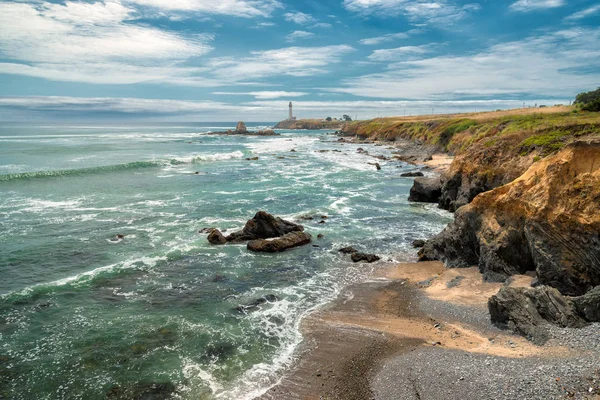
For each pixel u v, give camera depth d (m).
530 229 16.44
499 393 9.90
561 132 29.86
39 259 21.67
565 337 12.27
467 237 20.38
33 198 36.59
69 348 13.33
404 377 11.43
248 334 14.42
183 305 16.77
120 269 20.61
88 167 53.38
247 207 34.72
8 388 11.27
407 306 16.72
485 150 32.16
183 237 26.19
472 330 14.12
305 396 10.95
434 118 120.69
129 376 11.89
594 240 14.57
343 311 16.34
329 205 35.88
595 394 9.06
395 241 25.86
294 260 22.50
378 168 58.69
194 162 67.12
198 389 11.31
